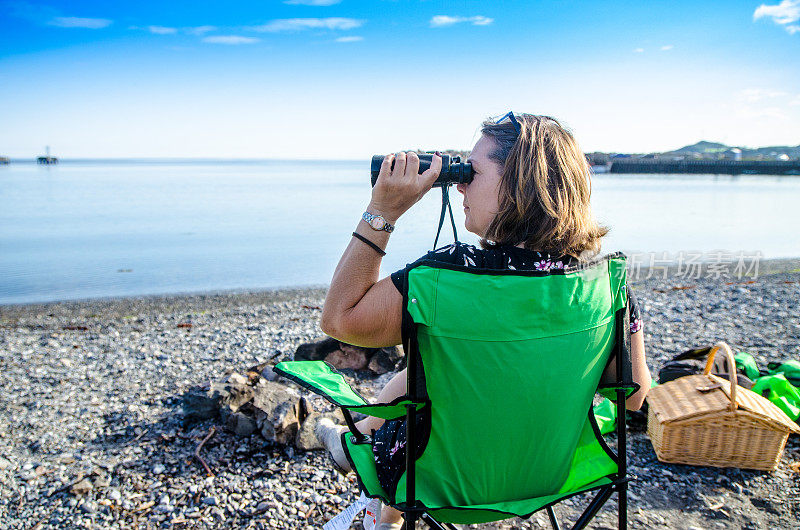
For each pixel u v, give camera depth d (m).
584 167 1.56
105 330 8.50
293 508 3.19
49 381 5.62
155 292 12.38
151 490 3.40
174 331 7.93
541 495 1.59
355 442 1.80
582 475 1.67
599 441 1.70
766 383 3.88
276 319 8.86
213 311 10.04
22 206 38.12
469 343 1.37
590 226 1.56
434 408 1.44
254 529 3.02
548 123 1.56
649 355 5.90
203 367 6.00
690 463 3.49
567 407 1.51
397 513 2.44
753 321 7.25
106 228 25.38
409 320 1.35
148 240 21.39
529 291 1.37
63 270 15.35
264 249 19.17
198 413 4.21
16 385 5.51
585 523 1.61
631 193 49.44
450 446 1.48
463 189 1.62
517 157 1.48
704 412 3.37
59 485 3.51
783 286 9.88
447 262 1.48
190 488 3.39
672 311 7.98
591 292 1.47
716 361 4.19
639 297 9.13
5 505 3.30
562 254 1.51
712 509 3.08
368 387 4.93
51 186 65.25
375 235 1.42
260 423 3.95
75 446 4.09
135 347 6.96
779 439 3.36
